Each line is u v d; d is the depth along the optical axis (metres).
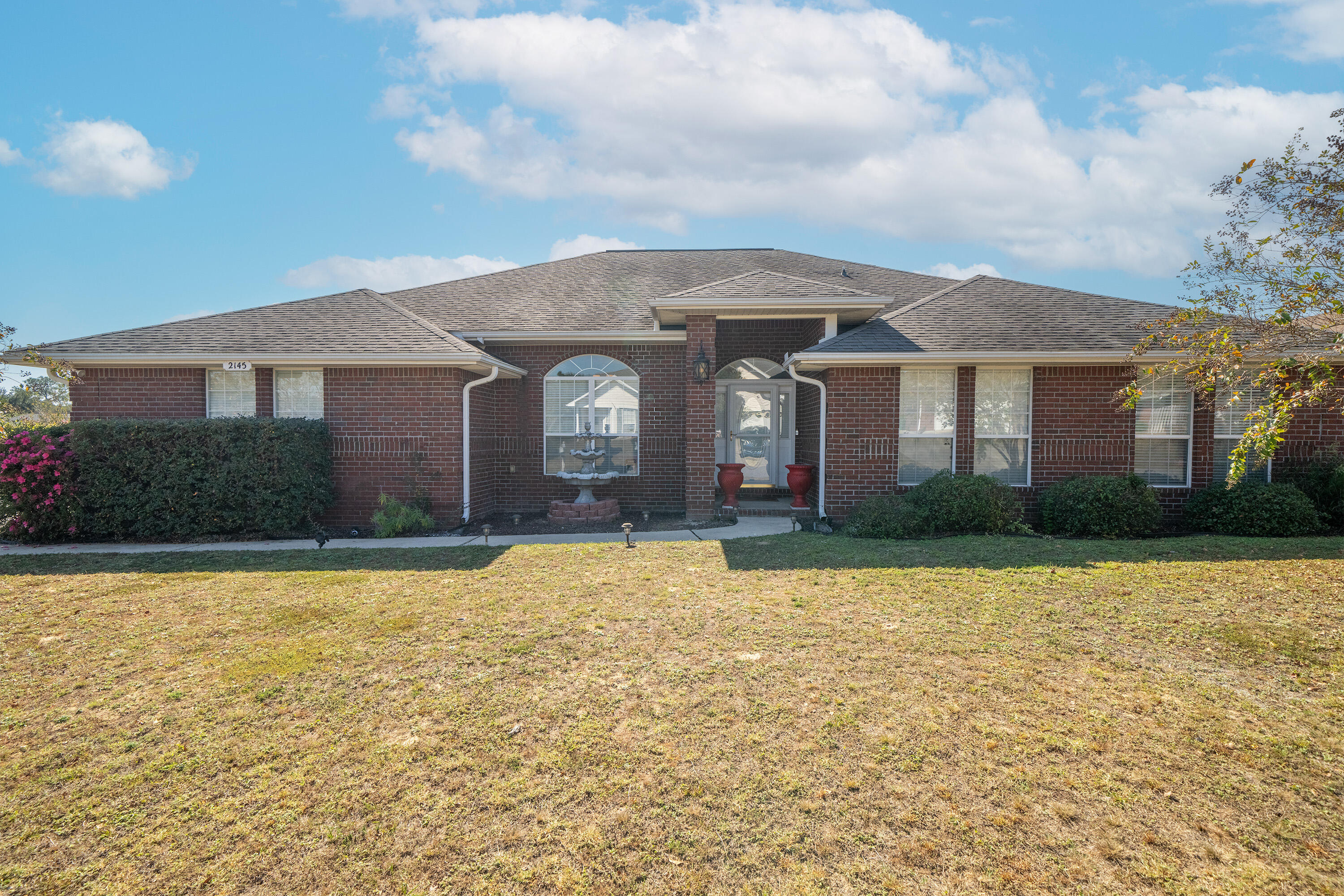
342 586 7.08
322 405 11.34
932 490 9.91
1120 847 2.75
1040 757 3.45
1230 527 9.57
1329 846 2.75
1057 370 10.70
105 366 11.33
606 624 5.70
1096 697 4.14
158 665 4.87
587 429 12.44
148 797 3.20
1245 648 4.92
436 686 4.45
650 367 13.20
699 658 4.88
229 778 3.35
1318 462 10.31
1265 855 2.70
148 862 2.73
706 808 3.06
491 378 11.66
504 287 15.11
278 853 2.78
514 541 9.85
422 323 12.20
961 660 4.75
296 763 3.49
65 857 2.77
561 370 13.18
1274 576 6.81
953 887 2.53
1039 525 10.71
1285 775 3.28
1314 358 7.52
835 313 11.66
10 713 4.11
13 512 9.76
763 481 14.30
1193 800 3.08
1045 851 2.74
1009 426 10.88
